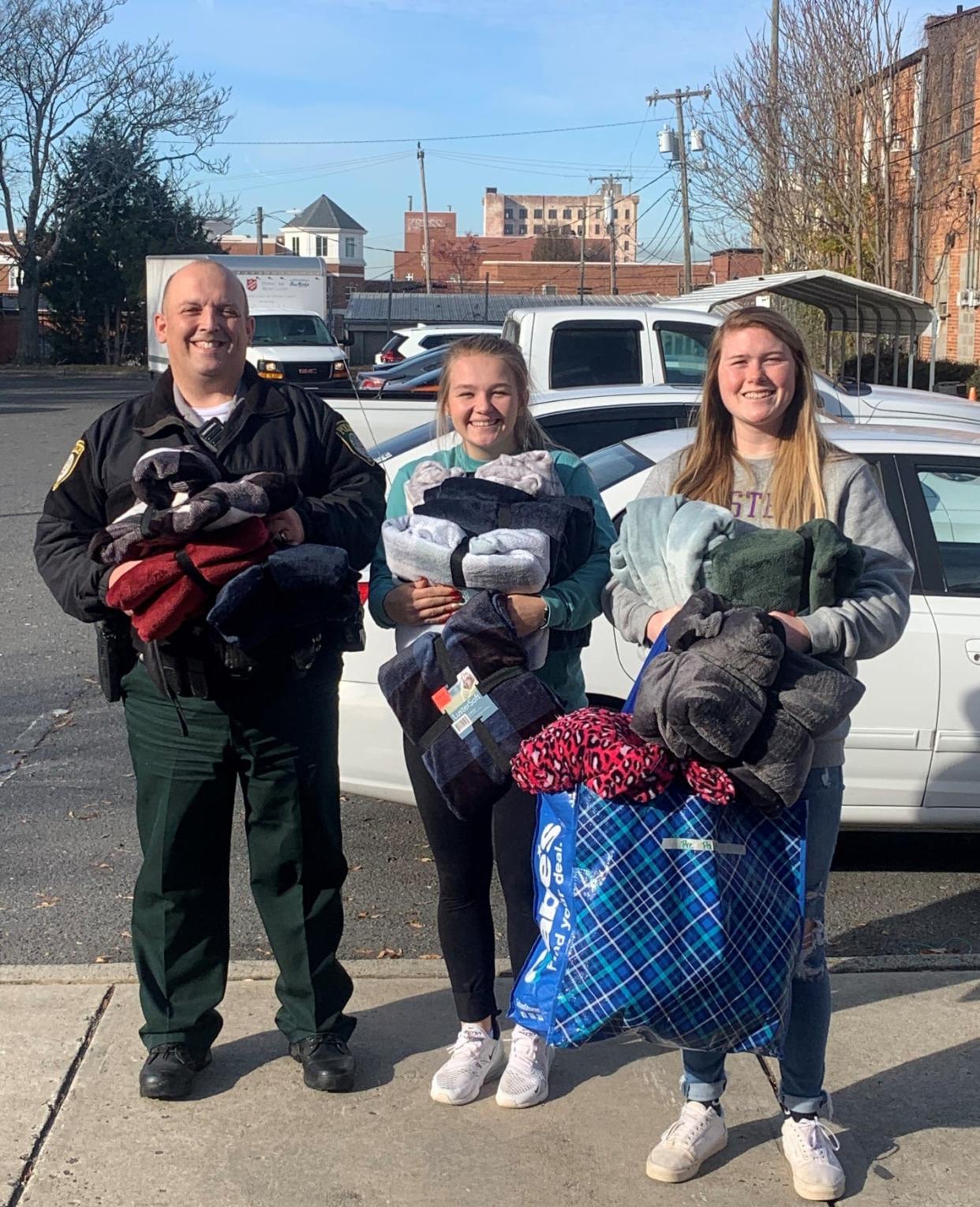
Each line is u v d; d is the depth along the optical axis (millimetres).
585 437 6512
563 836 2719
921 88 22656
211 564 2908
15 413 27656
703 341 8922
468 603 3078
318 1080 3342
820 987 2945
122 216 51938
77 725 6781
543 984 2762
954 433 5012
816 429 2918
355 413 9781
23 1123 3191
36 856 5051
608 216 60094
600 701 4602
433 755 3051
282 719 3238
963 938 4434
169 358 3293
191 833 3299
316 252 109312
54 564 3195
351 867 4996
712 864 2629
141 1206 2906
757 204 23984
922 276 23281
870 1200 2959
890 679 4535
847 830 5145
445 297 59344
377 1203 2932
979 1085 3402
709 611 2611
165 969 3334
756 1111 3312
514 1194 2971
